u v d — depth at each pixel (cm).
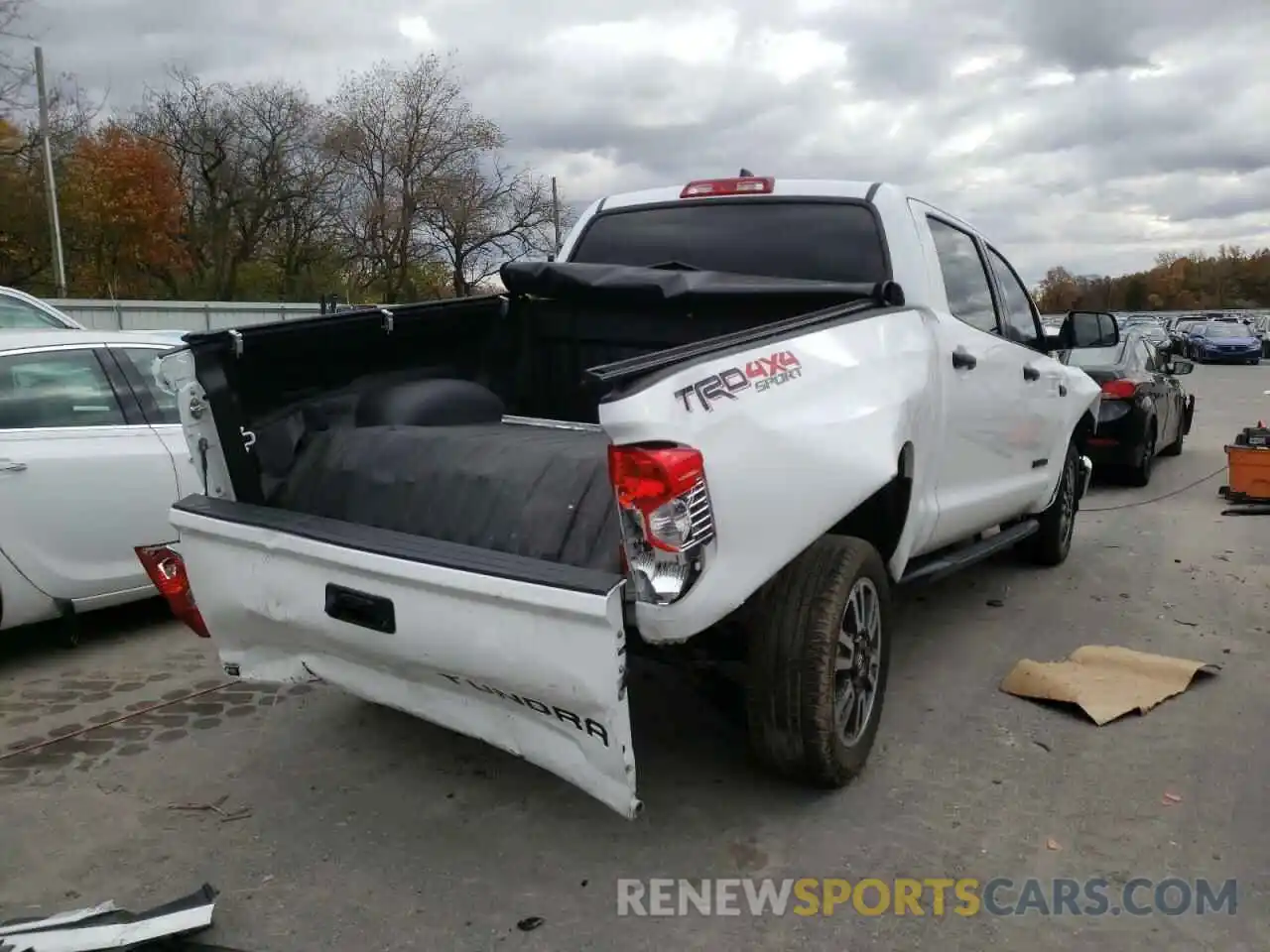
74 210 3734
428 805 361
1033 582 641
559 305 458
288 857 329
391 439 359
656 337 441
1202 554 723
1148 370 1107
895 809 352
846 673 349
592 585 260
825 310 362
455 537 318
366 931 289
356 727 429
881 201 446
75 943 271
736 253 468
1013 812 349
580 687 267
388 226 4466
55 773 389
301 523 321
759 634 329
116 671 500
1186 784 368
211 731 427
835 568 331
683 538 266
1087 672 462
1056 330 631
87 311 2464
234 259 4559
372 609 298
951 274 479
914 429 377
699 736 414
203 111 4494
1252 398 2317
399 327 414
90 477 511
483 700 301
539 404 472
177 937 284
